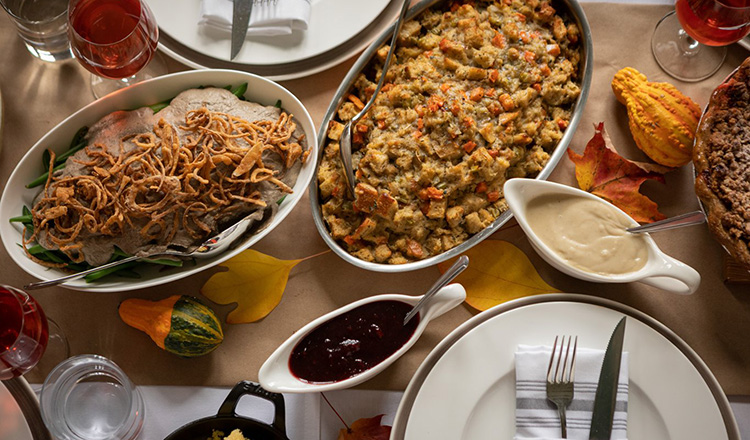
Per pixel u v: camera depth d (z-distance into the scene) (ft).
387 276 3.25
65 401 3.16
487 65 3.06
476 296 3.22
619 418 2.98
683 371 3.01
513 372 3.04
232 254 3.00
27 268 2.99
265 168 3.01
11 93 3.30
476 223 3.05
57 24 3.14
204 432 3.02
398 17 3.18
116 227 2.98
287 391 2.92
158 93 3.10
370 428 3.14
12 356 2.89
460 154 3.04
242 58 3.30
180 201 2.96
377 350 3.03
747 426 3.14
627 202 3.19
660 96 3.11
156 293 3.24
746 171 2.89
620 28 3.36
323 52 3.30
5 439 3.15
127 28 3.00
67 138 3.05
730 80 2.95
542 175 3.05
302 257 3.26
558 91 3.08
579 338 3.05
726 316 3.20
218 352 3.21
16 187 3.00
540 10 3.11
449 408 3.01
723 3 2.91
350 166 3.02
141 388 3.19
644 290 3.23
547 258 3.05
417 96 3.07
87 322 3.22
